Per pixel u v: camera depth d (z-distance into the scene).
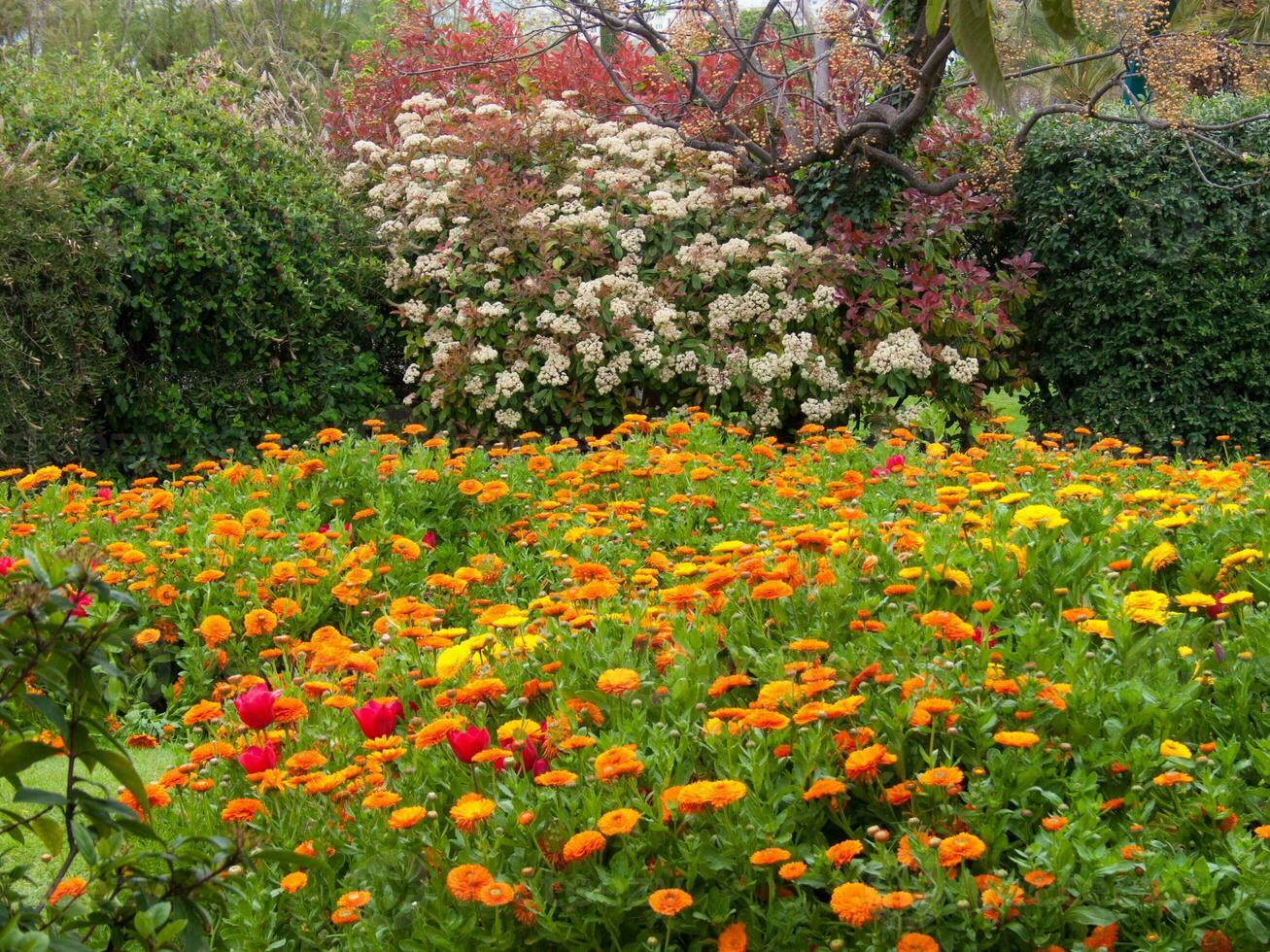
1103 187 8.23
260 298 7.77
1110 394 8.41
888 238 8.47
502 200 8.20
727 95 8.02
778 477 5.14
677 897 1.93
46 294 6.64
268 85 11.45
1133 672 2.63
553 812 2.18
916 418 6.06
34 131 7.47
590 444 5.79
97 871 1.56
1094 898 2.02
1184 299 8.13
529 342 8.02
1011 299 8.56
